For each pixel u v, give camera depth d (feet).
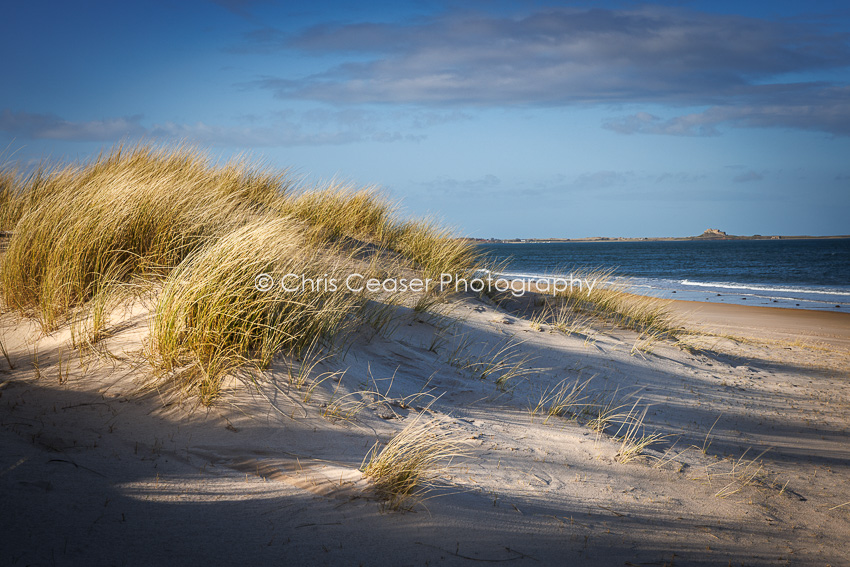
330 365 13.69
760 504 10.87
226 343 12.14
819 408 20.20
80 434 8.95
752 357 29.50
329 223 27.66
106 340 12.72
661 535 8.75
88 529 6.43
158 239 16.34
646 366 22.82
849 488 12.40
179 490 7.71
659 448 13.55
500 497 9.19
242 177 28.94
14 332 13.56
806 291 83.61
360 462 9.66
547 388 17.51
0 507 6.55
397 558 6.81
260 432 10.03
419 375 15.57
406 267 27.63
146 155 26.63
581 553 7.68
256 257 13.60
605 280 35.09
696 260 215.92
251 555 6.40
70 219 15.69
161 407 10.32
